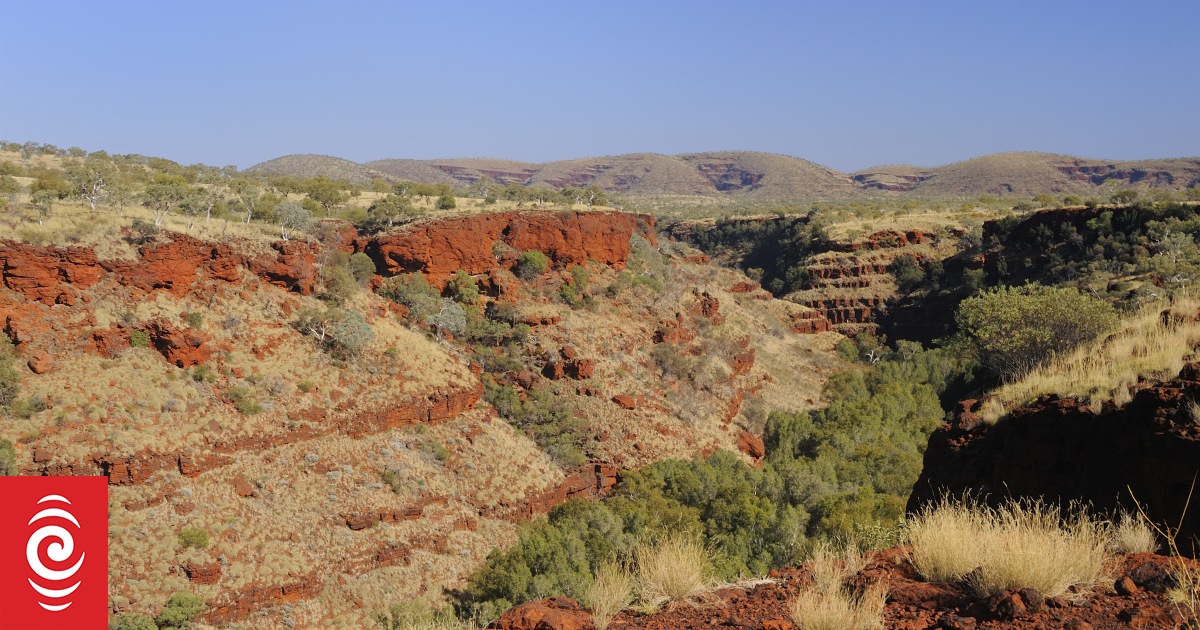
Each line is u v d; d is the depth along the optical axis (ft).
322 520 160.25
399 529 166.81
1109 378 50.67
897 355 407.44
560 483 205.67
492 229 310.24
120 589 126.93
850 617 24.11
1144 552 29.50
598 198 415.03
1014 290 117.50
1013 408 55.42
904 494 202.49
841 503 164.45
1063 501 44.88
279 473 166.09
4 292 162.30
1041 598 24.57
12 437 142.41
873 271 526.16
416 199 382.83
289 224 251.39
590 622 27.17
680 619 26.50
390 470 178.70
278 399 180.55
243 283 202.49
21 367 155.94
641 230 433.07
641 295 332.60
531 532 176.04
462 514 179.22
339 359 201.46
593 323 295.48
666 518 167.53
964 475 55.57
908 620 24.68
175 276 186.60
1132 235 387.96
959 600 25.91
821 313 502.38
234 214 260.21
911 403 305.73
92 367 162.50
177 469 153.58
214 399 171.01
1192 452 36.88
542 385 254.06
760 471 235.40
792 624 24.79
